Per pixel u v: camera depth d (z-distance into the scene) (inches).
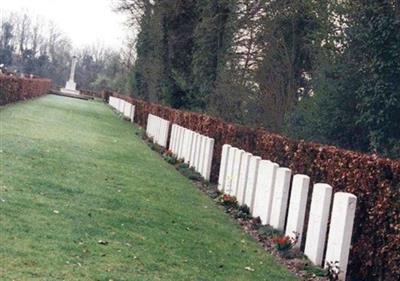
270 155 508.1
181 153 737.0
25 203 398.3
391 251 364.2
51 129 815.7
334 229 381.4
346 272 384.8
